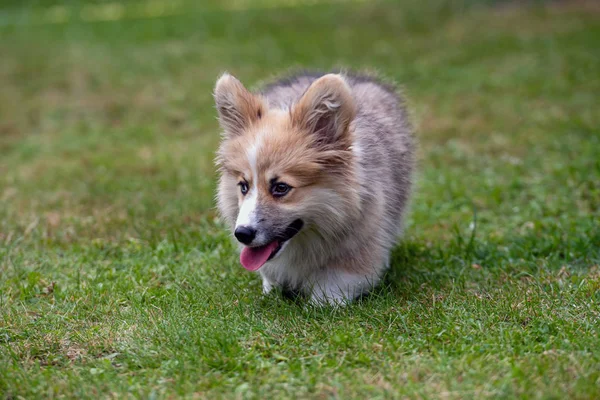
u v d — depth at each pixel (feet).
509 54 61.41
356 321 21.21
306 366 18.65
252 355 19.06
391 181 24.59
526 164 38.06
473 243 28.14
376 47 67.21
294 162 20.71
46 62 67.97
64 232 30.89
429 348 19.42
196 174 39.45
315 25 79.46
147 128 49.65
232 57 66.95
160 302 23.36
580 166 35.73
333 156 21.13
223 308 22.67
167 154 43.37
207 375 18.20
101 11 102.06
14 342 20.66
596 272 24.75
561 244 27.50
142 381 18.12
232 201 22.48
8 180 39.81
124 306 23.40
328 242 22.27
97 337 20.63
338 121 21.11
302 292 23.82
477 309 21.67
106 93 58.13
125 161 42.50
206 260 27.37
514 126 45.24
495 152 41.04
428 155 41.19
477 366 18.03
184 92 57.11
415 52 64.54
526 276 25.08
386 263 24.79
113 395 17.39
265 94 27.53
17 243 29.55
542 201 32.53
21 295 24.20
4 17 98.99
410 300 23.22
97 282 25.44
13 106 55.36
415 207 33.35
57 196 36.42
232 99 22.22
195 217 32.60
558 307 21.68
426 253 27.99
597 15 71.56
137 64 66.33
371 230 22.88
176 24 85.81
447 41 67.31
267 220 20.70
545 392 16.52
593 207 31.17
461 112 49.03
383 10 82.23
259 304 23.21
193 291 24.26
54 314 22.59
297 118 21.21
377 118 25.58
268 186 20.88
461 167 39.22
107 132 49.55
